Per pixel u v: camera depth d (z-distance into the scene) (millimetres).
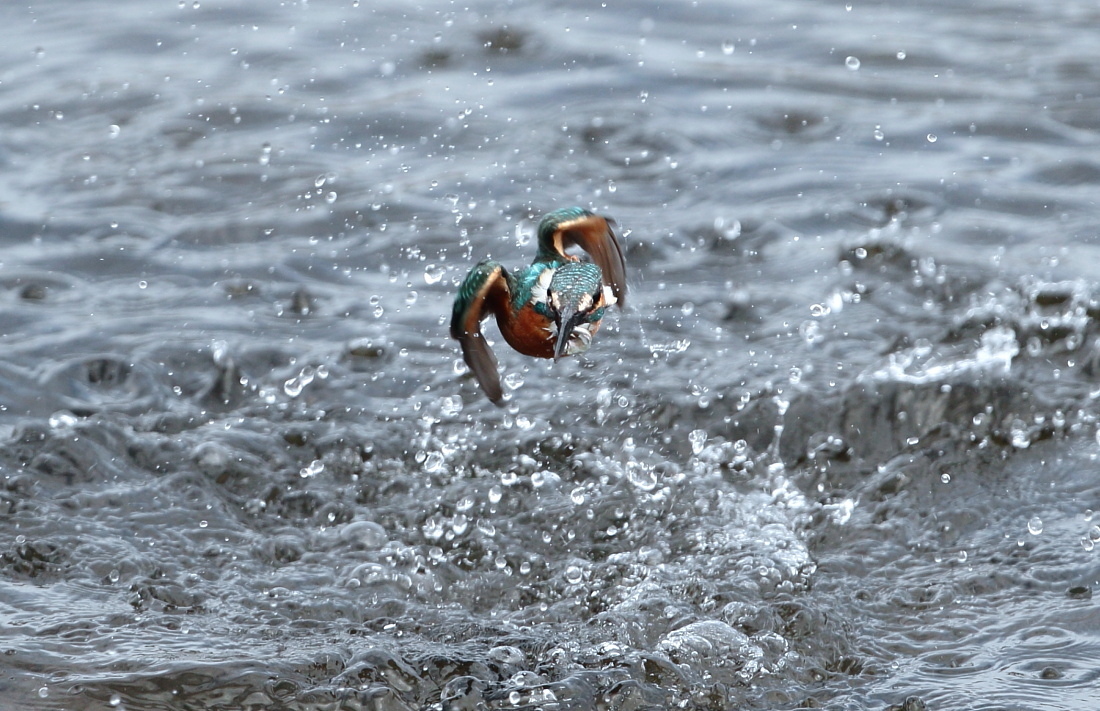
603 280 9609
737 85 20781
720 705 9367
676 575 10930
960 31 22688
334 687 9453
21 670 9422
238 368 13859
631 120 19516
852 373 13805
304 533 11562
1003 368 13805
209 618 10312
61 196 17047
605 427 13148
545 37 22375
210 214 16828
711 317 14945
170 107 19469
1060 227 16625
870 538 11500
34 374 13492
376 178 17797
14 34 21984
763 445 12898
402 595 10742
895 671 9695
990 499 12039
